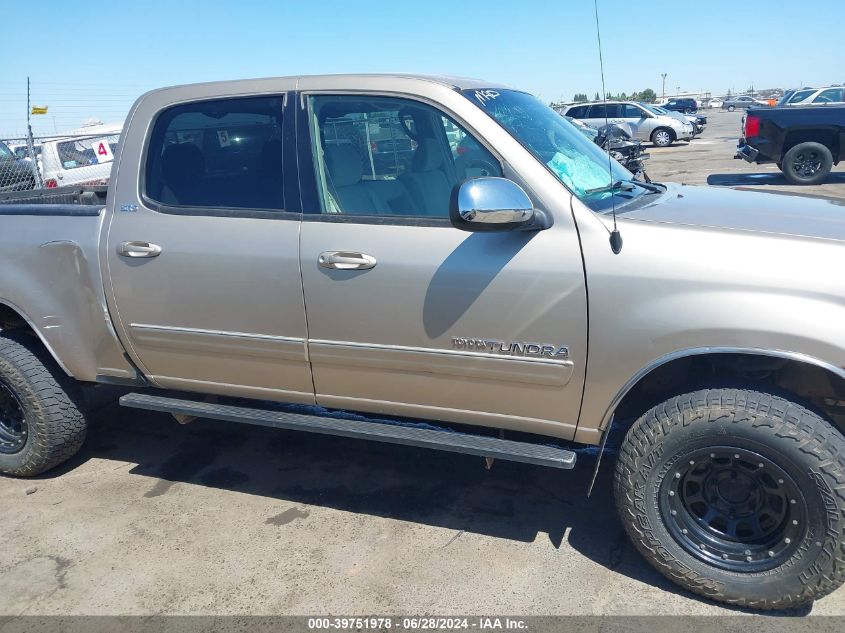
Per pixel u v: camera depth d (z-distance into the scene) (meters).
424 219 2.72
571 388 2.60
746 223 2.51
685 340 2.39
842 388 2.41
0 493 3.60
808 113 12.74
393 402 2.95
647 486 2.54
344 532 3.15
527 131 2.85
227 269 2.97
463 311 2.64
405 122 2.80
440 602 2.66
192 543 3.10
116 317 3.27
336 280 2.79
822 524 2.31
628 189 3.06
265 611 2.65
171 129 3.15
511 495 3.41
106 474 3.76
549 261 2.52
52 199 4.52
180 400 3.37
